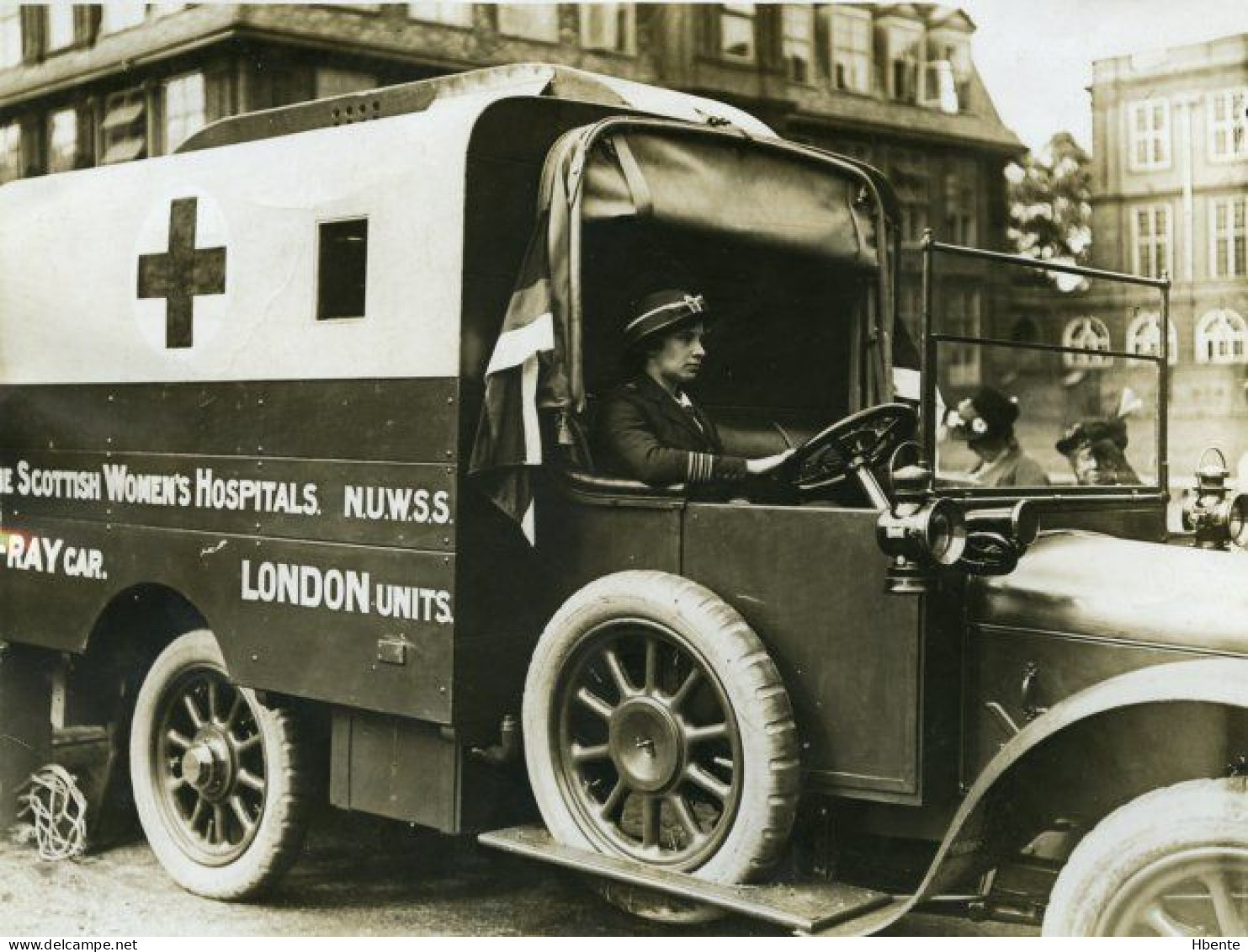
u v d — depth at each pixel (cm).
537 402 312
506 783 338
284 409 360
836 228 390
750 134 374
